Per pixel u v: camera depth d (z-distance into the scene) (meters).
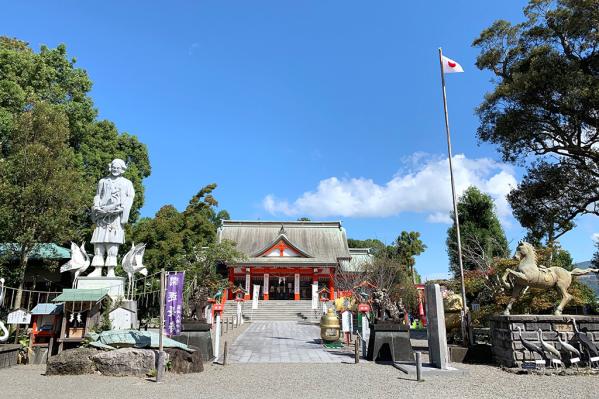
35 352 13.25
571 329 12.34
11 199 17.06
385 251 41.97
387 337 14.46
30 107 20.14
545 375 11.20
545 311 16.06
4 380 10.24
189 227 27.81
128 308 14.82
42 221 17.20
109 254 15.86
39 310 13.66
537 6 19.47
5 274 18.39
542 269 13.06
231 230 55.97
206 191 30.58
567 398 8.66
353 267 49.09
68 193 17.91
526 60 19.95
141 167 27.92
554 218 20.73
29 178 17.52
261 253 48.06
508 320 12.48
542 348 11.95
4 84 20.06
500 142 21.47
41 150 17.48
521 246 13.37
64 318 13.47
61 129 18.95
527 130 19.95
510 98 19.89
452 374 11.34
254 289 39.78
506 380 10.62
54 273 22.67
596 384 9.95
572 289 16.06
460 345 15.57
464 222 35.28
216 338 14.84
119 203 15.89
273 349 17.84
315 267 47.06
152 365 11.03
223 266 48.16
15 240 17.52
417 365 10.78
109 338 12.10
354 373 11.86
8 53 21.39
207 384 10.05
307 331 26.36
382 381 10.62
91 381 10.13
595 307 20.50
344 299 28.88
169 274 14.24
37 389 9.20
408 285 34.03
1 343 13.81
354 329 23.14
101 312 14.13
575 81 17.36
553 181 20.05
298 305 40.06
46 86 22.58
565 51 19.48
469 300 21.80
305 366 13.21
